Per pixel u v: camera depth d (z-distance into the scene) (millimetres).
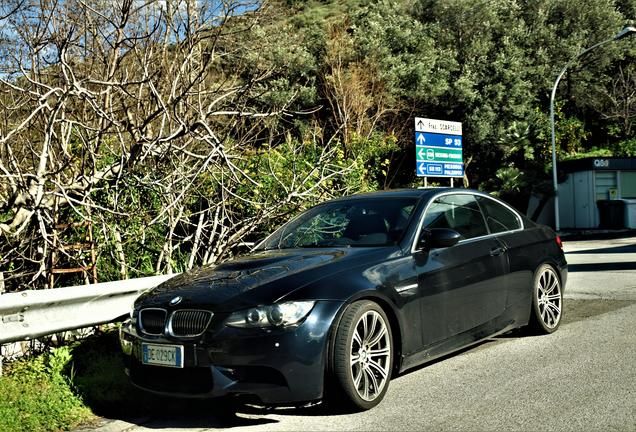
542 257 6535
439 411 4391
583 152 35938
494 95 31266
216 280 4711
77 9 7043
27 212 6418
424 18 35156
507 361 5629
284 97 25141
